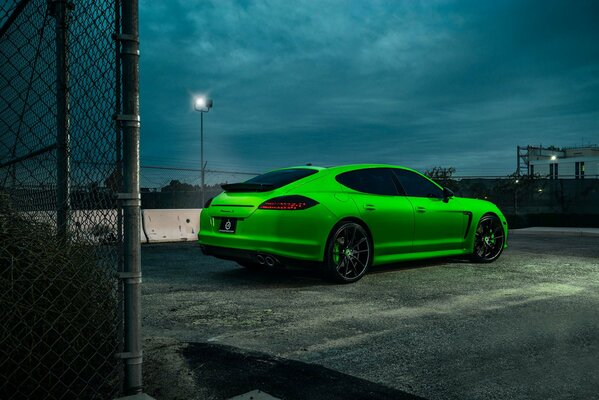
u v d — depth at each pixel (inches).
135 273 87.7
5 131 107.9
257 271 254.5
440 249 256.7
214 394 93.9
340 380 102.1
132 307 87.7
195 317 155.9
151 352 117.2
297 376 103.8
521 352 121.0
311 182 216.5
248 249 203.9
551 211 792.9
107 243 91.1
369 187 233.1
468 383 101.3
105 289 92.7
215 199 228.5
